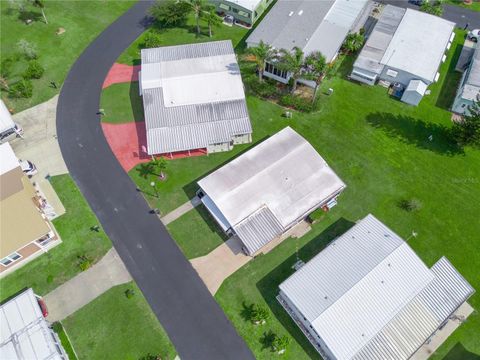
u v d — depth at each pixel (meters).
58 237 55.22
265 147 58.84
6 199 53.16
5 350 43.66
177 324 49.06
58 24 80.81
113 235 55.53
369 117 68.31
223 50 70.19
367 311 45.12
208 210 55.97
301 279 47.50
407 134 66.38
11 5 83.56
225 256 53.91
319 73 63.19
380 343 43.84
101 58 75.44
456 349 47.50
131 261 53.44
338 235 55.91
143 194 59.22
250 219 53.06
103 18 82.25
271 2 85.62
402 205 58.78
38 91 70.75
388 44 73.25
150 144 60.19
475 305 50.62
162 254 54.06
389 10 79.50
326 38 72.50
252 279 52.22
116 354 46.97
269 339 48.03
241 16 80.38
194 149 62.81
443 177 61.72
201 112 62.97
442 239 55.88
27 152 63.28
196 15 77.56
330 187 56.22
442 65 76.00
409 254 49.06
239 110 63.50
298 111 68.75
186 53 69.75
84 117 67.38
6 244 50.41
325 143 65.06
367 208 58.41
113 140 64.69
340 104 69.88
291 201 54.62
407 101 70.06
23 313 46.22
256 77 72.81
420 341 44.84
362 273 47.34
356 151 64.25
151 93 64.19
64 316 49.25
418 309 46.09
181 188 59.81
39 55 75.56
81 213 57.34
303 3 78.19
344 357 42.41
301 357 47.03
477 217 57.91
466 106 67.25
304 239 55.53
